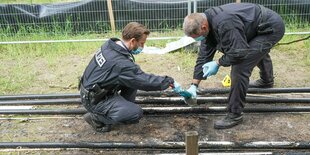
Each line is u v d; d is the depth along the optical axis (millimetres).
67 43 6191
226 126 3785
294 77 4895
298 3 6445
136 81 3359
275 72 5062
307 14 6469
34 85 4953
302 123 3877
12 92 4762
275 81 4797
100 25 6762
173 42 6066
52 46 6148
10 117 4203
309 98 4250
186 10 6617
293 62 5367
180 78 5000
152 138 3705
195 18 3285
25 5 6645
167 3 6570
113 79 3412
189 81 4906
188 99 3744
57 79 5117
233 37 3229
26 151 3582
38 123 4074
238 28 3248
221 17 3248
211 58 3799
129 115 3543
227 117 3822
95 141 3676
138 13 6688
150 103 4320
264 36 3480
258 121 3936
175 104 4297
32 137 3811
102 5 6613
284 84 4703
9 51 6059
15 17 6660
